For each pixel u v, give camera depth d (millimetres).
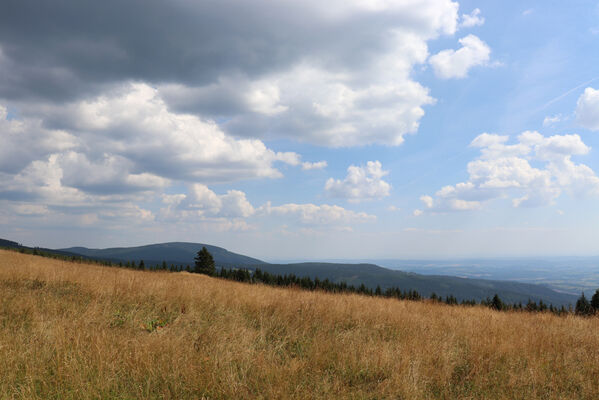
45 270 12172
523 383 5289
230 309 9070
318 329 7895
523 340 7453
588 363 6309
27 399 3959
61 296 9289
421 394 4746
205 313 8531
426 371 5449
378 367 5574
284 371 5086
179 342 5902
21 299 8273
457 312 11891
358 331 7641
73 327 6176
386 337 7711
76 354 5031
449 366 5715
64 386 4355
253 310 9148
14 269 12016
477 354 6438
